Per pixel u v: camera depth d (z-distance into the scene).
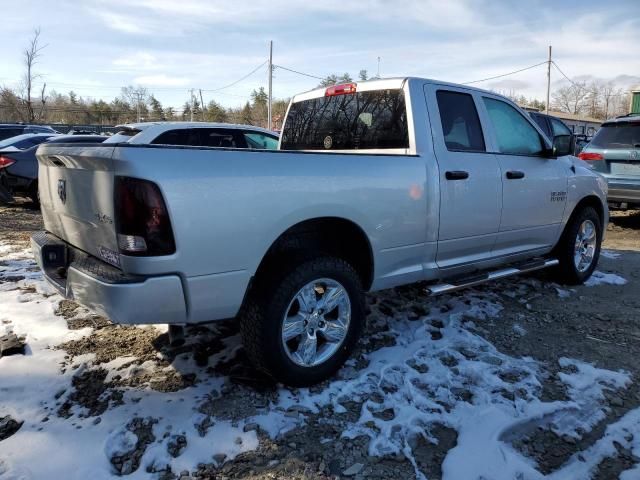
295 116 4.93
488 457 2.55
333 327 3.21
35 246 3.33
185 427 2.69
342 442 2.64
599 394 3.16
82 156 2.64
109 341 3.64
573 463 2.55
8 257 5.98
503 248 4.46
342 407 2.94
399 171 3.46
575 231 5.12
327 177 3.07
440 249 3.84
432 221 3.70
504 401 3.03
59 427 2.66
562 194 4.87
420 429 2.74
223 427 2.71
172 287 2.54
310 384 3.12
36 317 4.02
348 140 4.30
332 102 4.48
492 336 3.94
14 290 4.70
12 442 2.54
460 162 3.89
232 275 2.72
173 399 2.95
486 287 5.10
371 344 3.71
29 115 38.22
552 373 3.39
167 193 2.46
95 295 2.59
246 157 2.76
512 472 2.46
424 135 3.74
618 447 2.69
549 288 5.15
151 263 2.48
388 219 3.42
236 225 2.69
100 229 2.68
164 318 2.59
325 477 2.41
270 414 2.83
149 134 7.06
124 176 2.44
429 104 3.84
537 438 2.74
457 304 4.55
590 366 3.50
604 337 4.00
